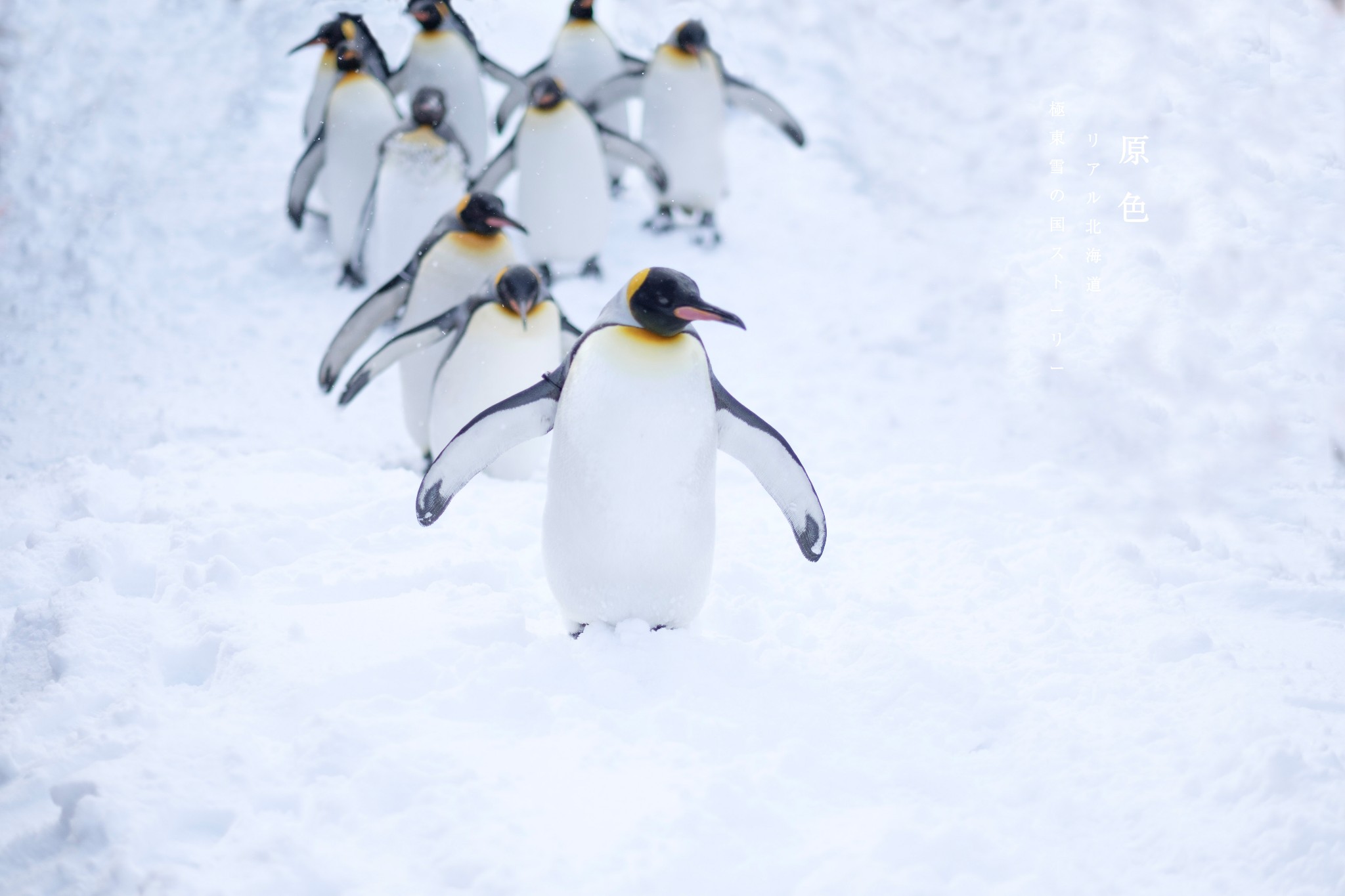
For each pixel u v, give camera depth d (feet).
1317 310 41.04
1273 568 28.68
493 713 20.34
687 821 17.37
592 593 22.54
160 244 53.01
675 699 20.93
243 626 22.30
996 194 57.72
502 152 52.85
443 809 17.53
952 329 47.11
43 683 21.45
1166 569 28.25
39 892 16.22
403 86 57.88
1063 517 31.27
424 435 35.83
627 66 60.90
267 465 32.32
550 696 20.97
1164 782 18.94
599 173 49.75
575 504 21.76
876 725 20.93
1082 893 16.63
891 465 36.50
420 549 27.04
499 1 64.44
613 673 21.31
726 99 59.26
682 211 58.18
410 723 19.48
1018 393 41.57
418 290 34.12
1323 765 18.62
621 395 20.90
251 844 16.56
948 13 81.97
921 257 53.67
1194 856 17.26
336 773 18.33
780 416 40.96
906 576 27.27
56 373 42.29
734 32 80.02
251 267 52.16
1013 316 46.93
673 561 22.21
